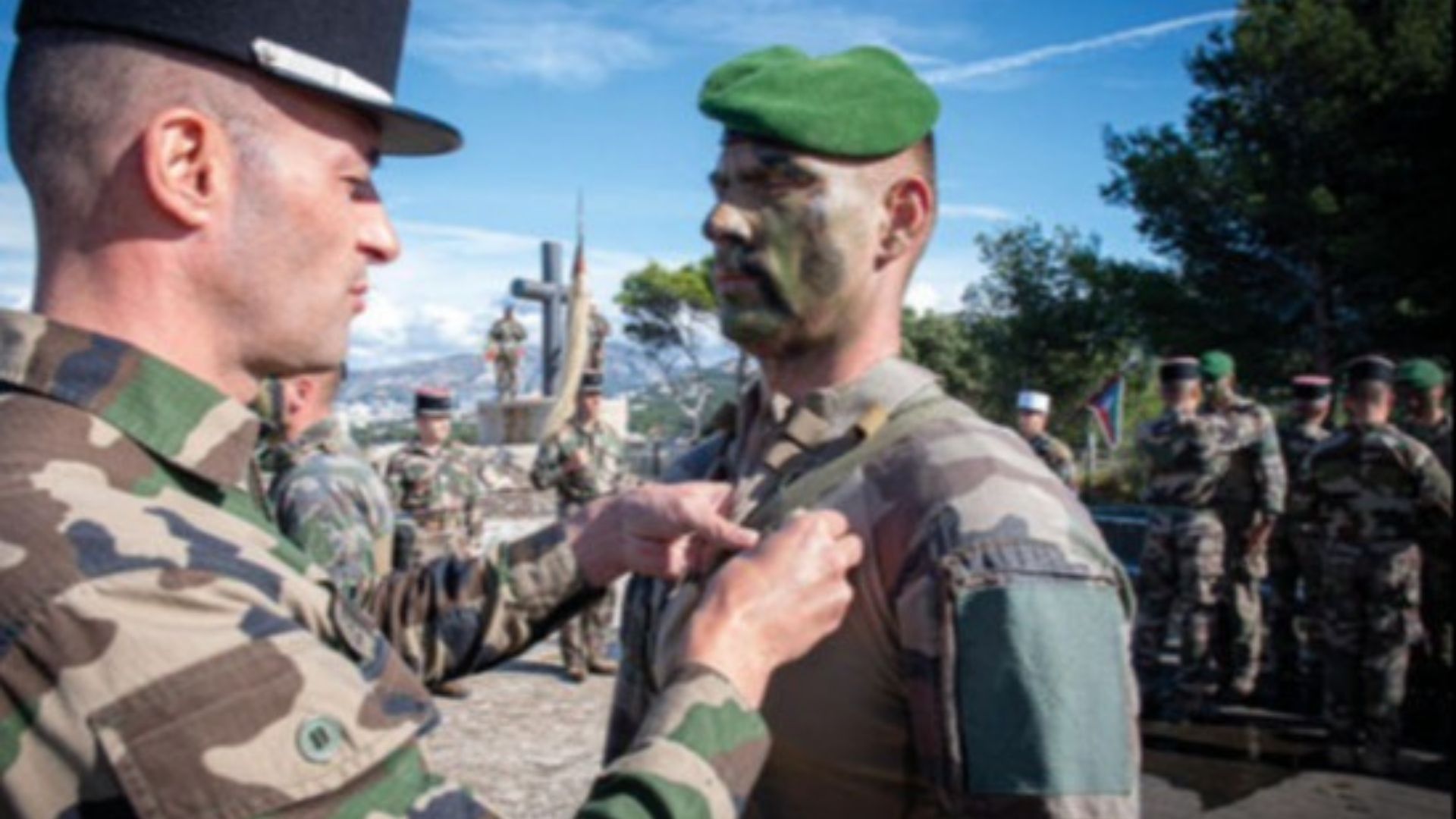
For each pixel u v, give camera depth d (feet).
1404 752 19.65
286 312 3.74
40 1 3.51
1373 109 56.75
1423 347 56.54
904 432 4.58
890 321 5.12
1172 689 21.83
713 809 3.29
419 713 3.42
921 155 5.06
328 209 3.77
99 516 3.06
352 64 3.74
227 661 2.93
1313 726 21.24
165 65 3.46
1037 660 3.84
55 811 2.85
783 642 3.83
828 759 4.39
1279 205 58.54
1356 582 18.81
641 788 3.22
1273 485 21.48
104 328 3.56
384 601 5.75
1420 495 18.42
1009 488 4.20
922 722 4.07
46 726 2.83
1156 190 64.59
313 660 3.10
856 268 4.88
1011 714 3.84
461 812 3.24
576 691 22.08
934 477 4.29
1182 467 21.39
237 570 3.23
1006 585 3.92
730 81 5.10
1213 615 22.24
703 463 6.11
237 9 3.47
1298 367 63.10
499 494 56.95
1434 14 56.85
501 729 19.04
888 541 4.30
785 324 4.90
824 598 3.93
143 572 2.97
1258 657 22.91
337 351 3.96
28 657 2.84
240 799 2.83
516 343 74.54
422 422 25.14
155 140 3.44
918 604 4.09
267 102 3.60
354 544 11.48
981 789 3.86
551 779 16.14
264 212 3.62
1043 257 90.12
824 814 4.45
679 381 203.10
